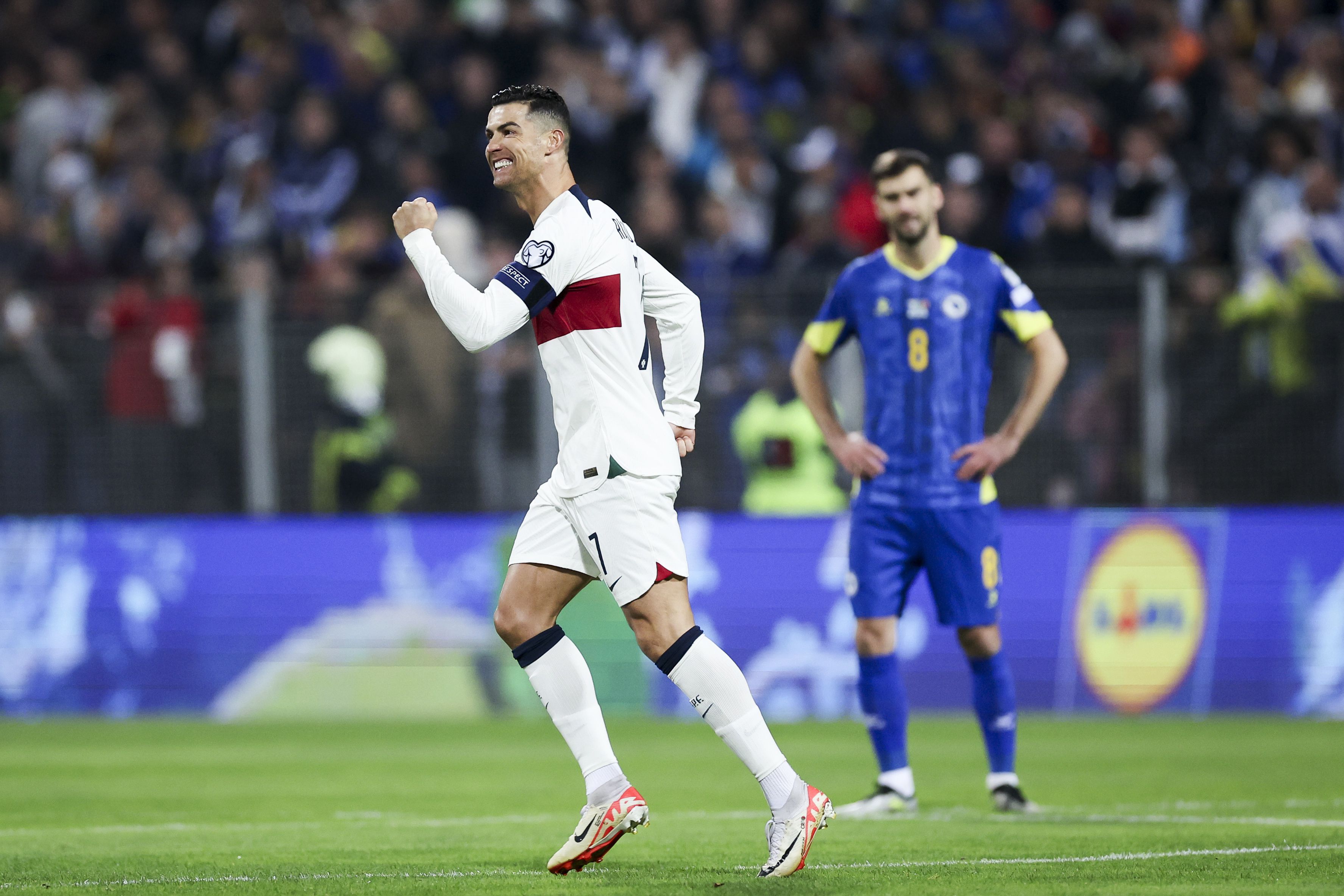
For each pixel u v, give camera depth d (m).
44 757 29.08
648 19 50.91
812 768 27.00
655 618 15.31
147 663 36.62
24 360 36.41
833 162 44.31
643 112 46.47
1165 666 35.09
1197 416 34.84
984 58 50.16
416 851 17.86
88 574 36.84
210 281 42.22
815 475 35.25
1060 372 21.75
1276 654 34.94
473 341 14.85
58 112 50.03
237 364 36.06
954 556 21.41
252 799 23.45
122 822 20.92
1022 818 20.55
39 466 36.66
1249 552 35.00
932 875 15.55
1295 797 22.83
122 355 36.25
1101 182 45.38
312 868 16.48
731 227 42.59
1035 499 35.25
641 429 15.38
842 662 35.25
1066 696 35.16
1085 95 48.34
